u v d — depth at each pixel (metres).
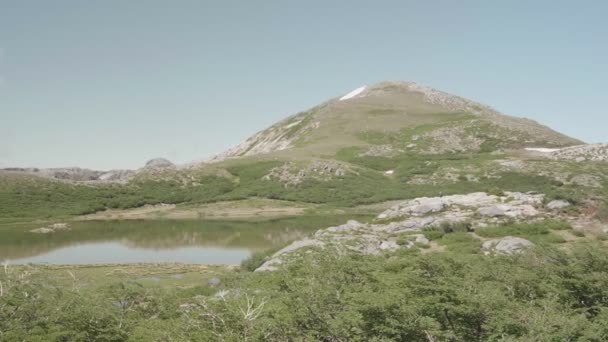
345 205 134.88
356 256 27.97
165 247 74.62
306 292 19.98
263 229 95.81
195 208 137.00
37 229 96.62
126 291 24.61
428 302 18.48
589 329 17.83
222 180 168.88
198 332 17.20
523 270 24.23
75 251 71.12
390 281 20.81
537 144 197.00
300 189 153.50
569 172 140.38
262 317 18.02
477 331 18.70
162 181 163.88
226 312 17.80
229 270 51.06
